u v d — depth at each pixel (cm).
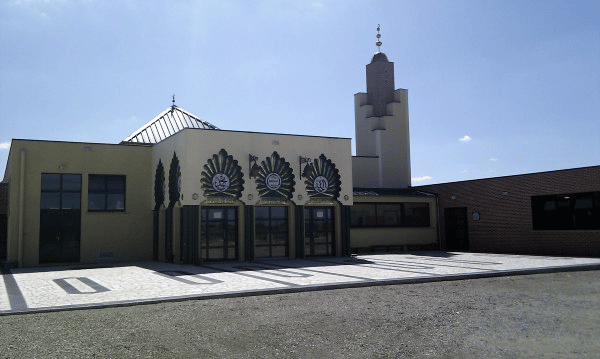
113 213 2178
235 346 646
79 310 934
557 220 2186
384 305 940
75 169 2119
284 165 2138
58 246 2062
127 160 2238
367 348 625
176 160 2006
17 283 1362
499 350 604
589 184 2038
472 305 923
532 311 854
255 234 2080
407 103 3294
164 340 683
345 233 2247
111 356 602
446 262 1827
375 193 2680
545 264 1638
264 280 1325
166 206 2078
